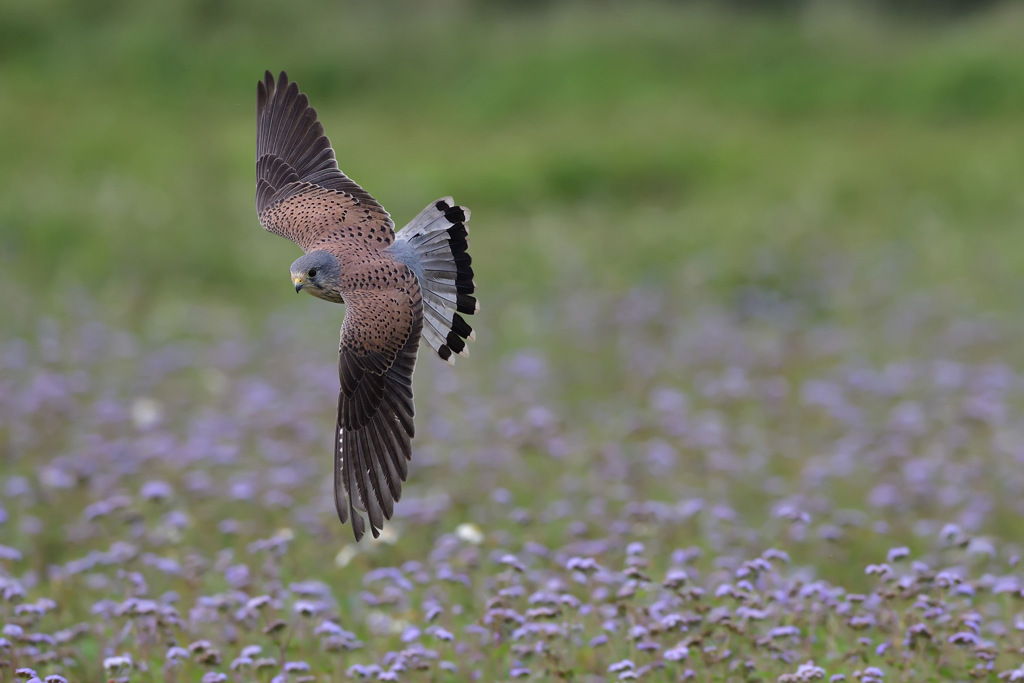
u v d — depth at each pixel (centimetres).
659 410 1628
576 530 1132
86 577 1050
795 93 3831
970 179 2997
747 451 1466
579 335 2038
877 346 1983
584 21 4319
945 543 1132
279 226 721
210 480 1317
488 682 853
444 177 3009
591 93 3856
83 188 2680
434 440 1480
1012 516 1264
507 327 2102
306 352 1944
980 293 2272
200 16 4138
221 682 807
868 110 3762
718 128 3484
